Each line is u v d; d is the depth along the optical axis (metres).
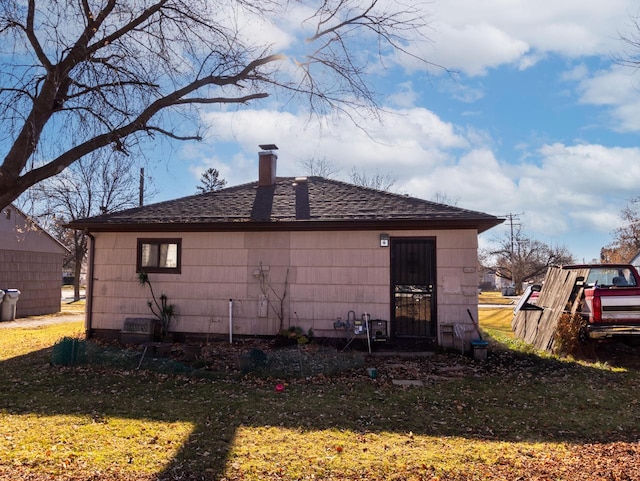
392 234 11.39
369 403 7.02
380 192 13.24
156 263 12.34
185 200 13.70
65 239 31.09
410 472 4.61
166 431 5.70
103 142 5.24
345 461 4.86
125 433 5.60
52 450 5.00
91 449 5.07
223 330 11.83
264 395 7.38
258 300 11.77
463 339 10.68
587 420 6.32
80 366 9.32
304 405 6.86
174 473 4.51
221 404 6.86
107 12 5.25
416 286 11.28
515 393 7.64
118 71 5.70
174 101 5.71
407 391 7.71
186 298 12.06
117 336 12.28
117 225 12.10
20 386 7.92
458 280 11.07
